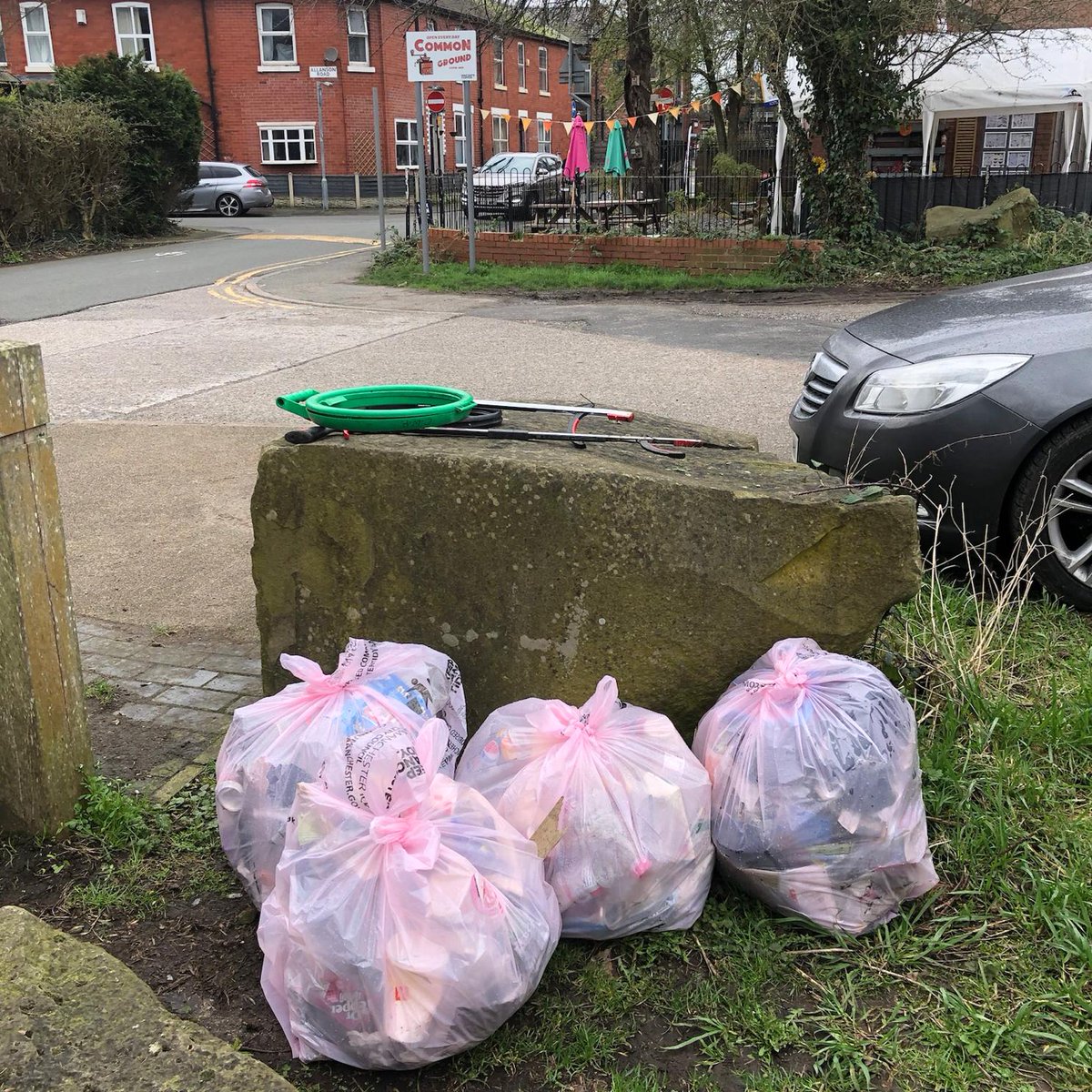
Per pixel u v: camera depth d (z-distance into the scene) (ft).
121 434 22.88
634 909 7.43
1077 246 46.52
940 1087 6.39
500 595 9.18
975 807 8.89
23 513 8.22
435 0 62.59
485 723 8.40
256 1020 7.04
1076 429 12.31
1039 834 8.66
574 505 8.83
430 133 112.68
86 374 29.71
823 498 8.73
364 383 27.32
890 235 50.29
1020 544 12.76
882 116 48.67
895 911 7.77
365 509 9.32
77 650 8.98
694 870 7.60
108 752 10.38
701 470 9.46
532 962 6.61
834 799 7.39
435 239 54.85
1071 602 12.80
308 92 107.24
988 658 11.11
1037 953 7.41
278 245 71.56
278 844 7.45
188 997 7.25
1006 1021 6.82
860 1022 6.90
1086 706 10.16
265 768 7.62
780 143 51.49
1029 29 52.19
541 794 7.38
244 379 28.55
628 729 7.88
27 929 6.44
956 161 75.00
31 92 75.25
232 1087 5.37
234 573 15.29
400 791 6.60
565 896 7.34
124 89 75.36
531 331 35.55
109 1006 5.87
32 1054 5.52
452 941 6.20
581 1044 6.73
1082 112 59.21
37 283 52.75
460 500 9.07
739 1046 6.77
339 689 8.02
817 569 8.79
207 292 48.42
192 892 8.32
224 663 12.45
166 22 105.60
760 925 7.75
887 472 13.33
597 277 48.29
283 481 9.48
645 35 56.80
